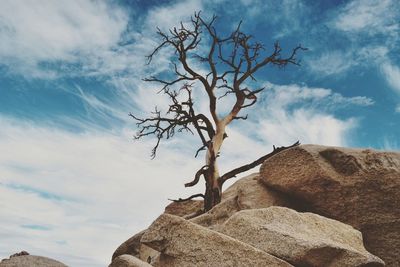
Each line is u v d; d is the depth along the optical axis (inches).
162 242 344.8
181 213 816.9
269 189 522.9
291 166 502.0
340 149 494.0
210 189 771.4
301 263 321.1
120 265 305.7
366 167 473.4
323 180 475.8
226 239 324.8
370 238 454.3
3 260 355.6
